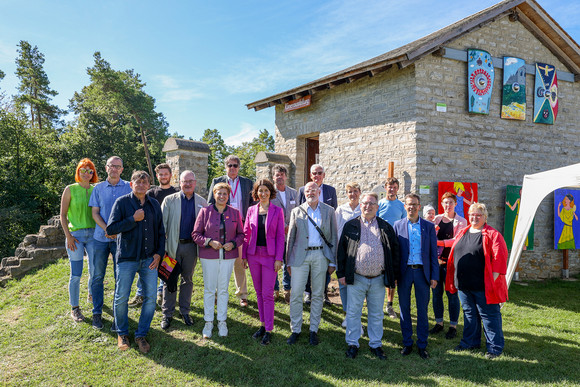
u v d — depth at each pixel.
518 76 8.54
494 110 8.38
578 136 9.44
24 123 22.30
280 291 5.83
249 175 40.47
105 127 26.94
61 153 23.28
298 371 3.71
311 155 11.46
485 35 8.30
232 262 4.39
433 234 4.18
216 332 4.41
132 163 29.34
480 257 4.18
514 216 8.27
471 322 4.27
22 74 29.84
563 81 9.28
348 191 4.92
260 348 4.11
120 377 3.56
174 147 8.48
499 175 8.35
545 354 4.19
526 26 8.83
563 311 5.92
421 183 7.54
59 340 4.16
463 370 3.78
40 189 20.11
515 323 5.27
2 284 6.29
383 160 8.27
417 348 4.23
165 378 3.57
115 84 27.47
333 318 5.00
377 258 4.01
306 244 4.23
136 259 3.97
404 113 7.81
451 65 7.95
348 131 9.24
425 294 4.11
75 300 4.58
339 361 3.91
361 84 8.91
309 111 10.55
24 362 3.77
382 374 3.71
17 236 17.95
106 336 4.25
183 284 4.54
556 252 9.06
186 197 4.59
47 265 6.74
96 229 4.47
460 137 7.98
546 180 5.35
